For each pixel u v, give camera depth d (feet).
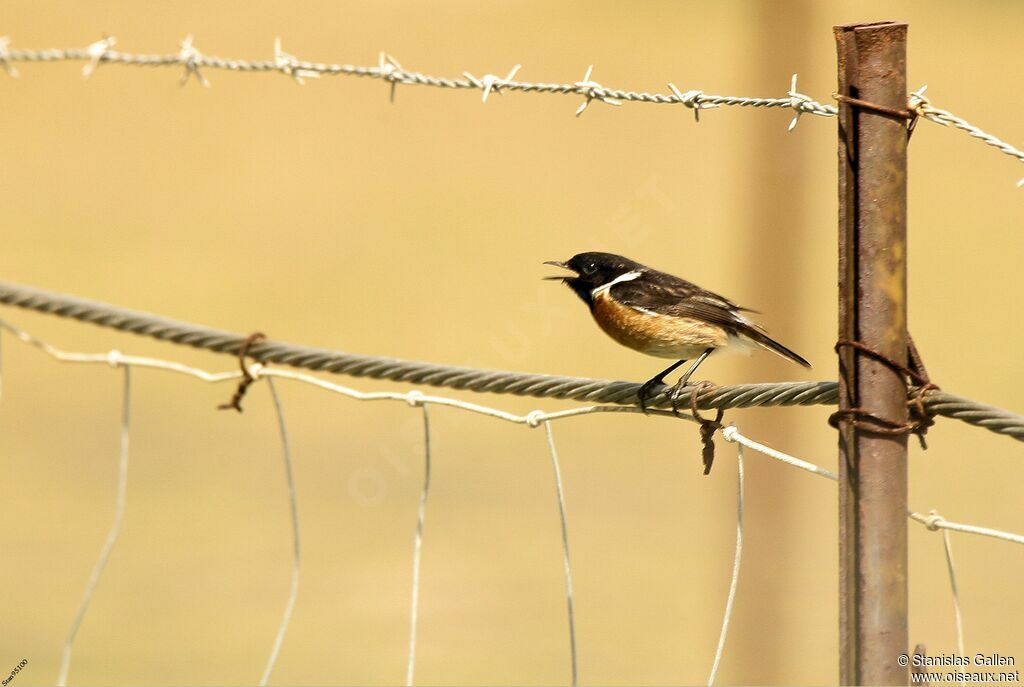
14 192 89.97
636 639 45.52
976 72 106.11
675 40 111.86
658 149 89.35
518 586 49.93
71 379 67.97
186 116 101.60
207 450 61.72
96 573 18.19
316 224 85.46
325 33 112.37
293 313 74.33
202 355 70.54
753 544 49.06
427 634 46.01
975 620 45.01
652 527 54.60
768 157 58.39
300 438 62.85
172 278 78.89
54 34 109.60
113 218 87.76
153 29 112.57
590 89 19.85
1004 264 75.92
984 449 59.26
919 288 73.61
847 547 16.93
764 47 59.98
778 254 56.29
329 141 97.91
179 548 53.11
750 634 45.60
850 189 16.66
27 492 57.62
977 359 66.54
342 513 56.34
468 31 114.21
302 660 43.91
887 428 16.72
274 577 50.98
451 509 56.80
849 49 16.55
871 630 16.80
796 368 55.01
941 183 86.02
